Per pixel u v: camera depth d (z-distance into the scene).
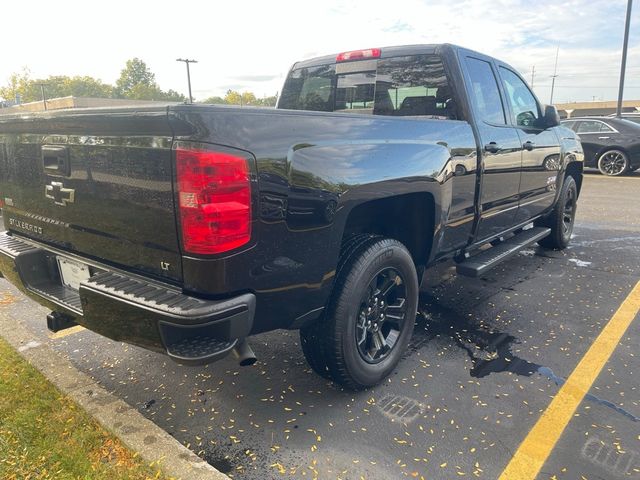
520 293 4.62
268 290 2.25
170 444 2.41
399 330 3.17
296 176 2.24
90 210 2.42
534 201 4.91
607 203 9.58
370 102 4.11
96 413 2.65
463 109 3.60
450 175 3.25
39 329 3.81
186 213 1.99
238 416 2.73
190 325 1.99
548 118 4.58
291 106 4.69
